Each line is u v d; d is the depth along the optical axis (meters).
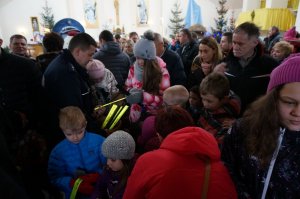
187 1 10.68
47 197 1.72
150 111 1.91
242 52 1.66
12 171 0.72
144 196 0.78
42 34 9.95
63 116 1.44
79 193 1.42
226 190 0.75
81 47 1.59
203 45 2.08
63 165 1.51
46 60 2.43
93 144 1.54
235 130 0.85
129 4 10.73
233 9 10.68
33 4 9.78
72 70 1.59
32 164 1.60
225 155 0.89
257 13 7.21
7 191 0.51
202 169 0.74
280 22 6.84
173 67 2.49
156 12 10.85
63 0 10.02
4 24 9.66
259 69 1.68
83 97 1.74
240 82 1.73
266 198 0.79
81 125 1.45
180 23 10.80
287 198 0.76
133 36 5.07
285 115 0.69
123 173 1.26
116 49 2.84
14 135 1.42
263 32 7.04
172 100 1.56
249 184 0.82
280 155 0.74
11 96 1.67
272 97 0.71
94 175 1.44
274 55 2.84
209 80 1.31
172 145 0.77
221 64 1.83
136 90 1.97
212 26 11.01
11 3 9.57
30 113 1.80
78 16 10.34
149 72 1.92
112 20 10.76
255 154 0.77
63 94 1.56
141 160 0.82
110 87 2.18
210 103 1.30
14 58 1.70
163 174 0.73
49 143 1.81
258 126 0.75
